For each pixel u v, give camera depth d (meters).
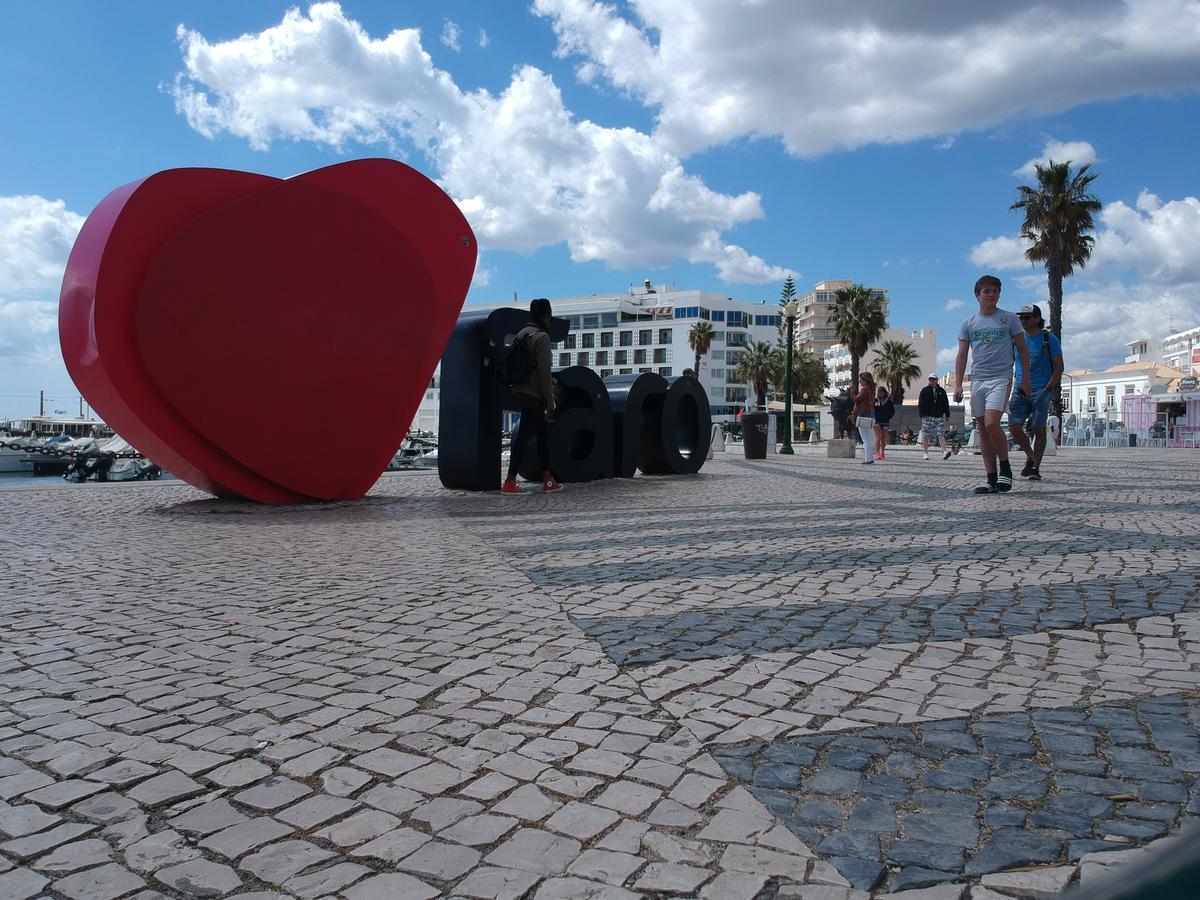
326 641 3.33
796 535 5.92
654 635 3.32
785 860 1.69
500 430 10.20
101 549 5.66
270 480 8.18
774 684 2.72
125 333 7.18
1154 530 5.84
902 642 3.17
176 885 1.65
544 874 1.66
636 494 9.40
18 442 66.19
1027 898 1.54
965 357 8.84
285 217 7.88
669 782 2.05
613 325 102.31
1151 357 99.50
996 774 2.05
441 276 9.01
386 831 1.85
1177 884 0.31
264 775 2.13
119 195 7.42
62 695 2.74
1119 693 2.58
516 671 2.91
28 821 1.91
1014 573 4.39
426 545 5.73
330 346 8.26
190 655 3.16
